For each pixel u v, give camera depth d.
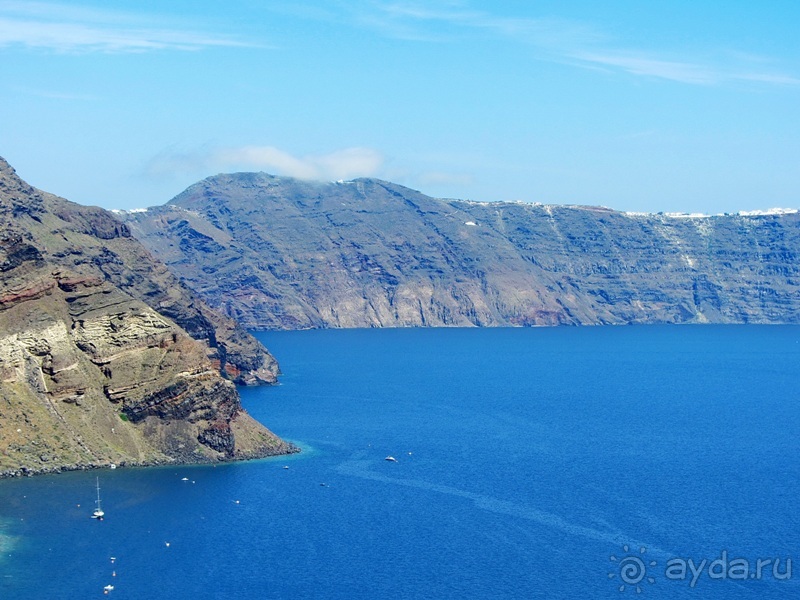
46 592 173.88
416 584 180.00
